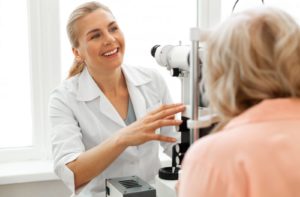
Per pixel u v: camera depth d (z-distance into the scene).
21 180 1.71
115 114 1.45
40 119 1.93
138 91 1.52
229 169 0.62
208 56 0.70
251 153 0.61
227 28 0.68
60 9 1.90
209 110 0.90
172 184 1.12
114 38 1.37
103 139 1.44
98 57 1.37
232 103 0.67
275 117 0.64
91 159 1.25
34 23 1.86
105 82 1.48
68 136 1.37
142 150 1.48
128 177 1.23
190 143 0.99
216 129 0.76
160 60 1.25
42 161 1.93
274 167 0.60
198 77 0.92
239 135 0.64
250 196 0.60
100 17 1.36
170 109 1.15
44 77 1.90
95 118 1.45
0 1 1.83
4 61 1.87
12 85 1.90
